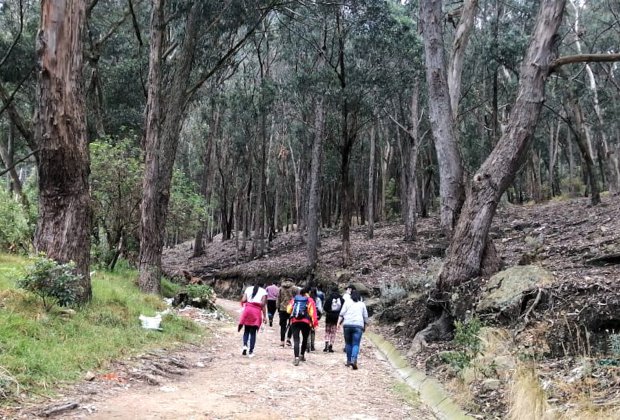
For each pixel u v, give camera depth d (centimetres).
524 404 546
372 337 1370
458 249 1107
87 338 784
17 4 2478
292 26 2456
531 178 4044
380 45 2125
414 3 2573
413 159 2628
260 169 3400
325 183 3931
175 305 1577
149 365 772
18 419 484
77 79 966
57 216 950
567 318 768
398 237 2795
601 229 1570
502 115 3256
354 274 2158
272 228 4003
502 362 706
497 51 2353
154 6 1633
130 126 2900
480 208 1097
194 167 4700
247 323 1006
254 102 3102
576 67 3161
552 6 1080
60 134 941
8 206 1492
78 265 958
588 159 2381
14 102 2700
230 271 3022
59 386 596
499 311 901
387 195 4216
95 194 1745
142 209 1630
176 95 1755
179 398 634
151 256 1614
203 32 1939
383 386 814
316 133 2420
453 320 1034
